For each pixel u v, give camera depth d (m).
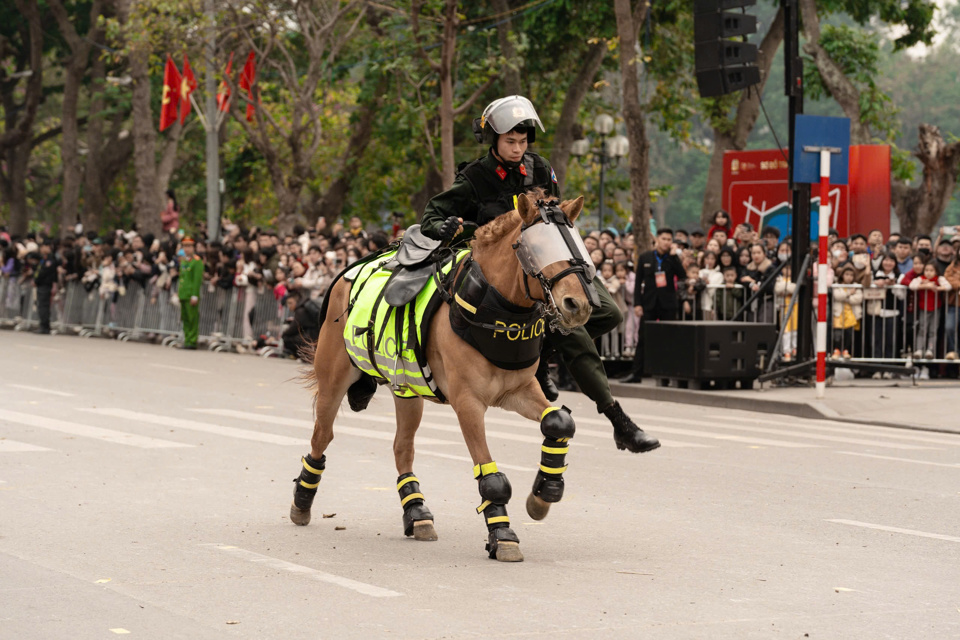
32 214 53.66
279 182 25.80
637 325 16.44
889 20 27.06
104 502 7.64
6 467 8.94
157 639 4.66
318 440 7.02
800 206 15.24
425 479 8.69
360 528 6.98
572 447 10.54
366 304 6.67
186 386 15.18
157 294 23.12
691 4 25.80
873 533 6.93
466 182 6.45
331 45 28.55
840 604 5.28
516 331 5.82
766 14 60.47
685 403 14.66
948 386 15.30
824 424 12.70
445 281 6.10
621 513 7.49
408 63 24.36
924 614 5.12
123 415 12.16
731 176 21.48
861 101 24.84
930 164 23.89
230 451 9.91
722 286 15.70
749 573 5.88
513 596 5.38
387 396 14.73
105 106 38.19
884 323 15.62
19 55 41.69
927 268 15.51
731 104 26.98
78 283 25.52
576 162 31.98
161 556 6.16
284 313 19.86
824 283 13.96
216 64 25.73
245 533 6.78
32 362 18.30
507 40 23.98
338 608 5.14
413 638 4.69
